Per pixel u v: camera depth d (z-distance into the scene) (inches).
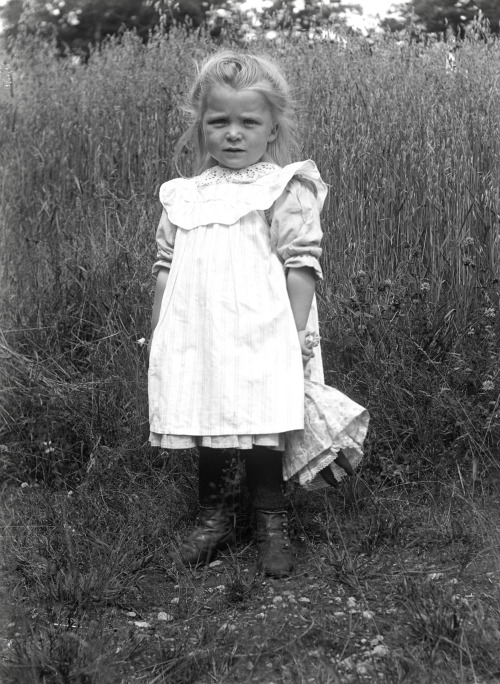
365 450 120.9
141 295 155.0
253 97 101.5
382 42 204.5
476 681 71.7
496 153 159.8
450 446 120.6
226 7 257.3
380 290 138.9
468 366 128.4
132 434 131.0
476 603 85.0
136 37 250.7
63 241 177.9
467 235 153.9
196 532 102.7
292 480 112.8
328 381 136.8
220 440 95.4
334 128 168.9
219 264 98.1
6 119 207.2
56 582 93.9
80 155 203.3
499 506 111.9
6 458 131.1
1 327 156.6
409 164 161.5
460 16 324.5
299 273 99.6
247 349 96.0
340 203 160.1
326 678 74.2
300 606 89.0
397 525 104.7
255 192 99.7
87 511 111.4
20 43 251.3
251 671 76.9
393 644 80.0
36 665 76.3
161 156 194.7
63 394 136.9
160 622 87.7
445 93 172.4
